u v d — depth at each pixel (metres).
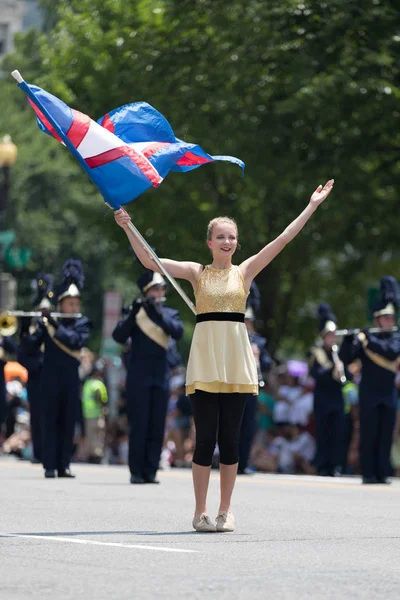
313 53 58.75
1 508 24.06
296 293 89.19
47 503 25.45
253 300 40.75
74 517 22.27
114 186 21.06
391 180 63.81
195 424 20.17
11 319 47.47
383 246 69.44
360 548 18.08
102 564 15.80
